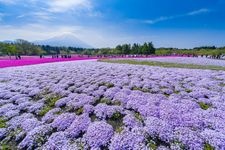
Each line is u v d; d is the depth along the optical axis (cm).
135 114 921
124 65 3147
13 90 1566
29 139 765
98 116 941
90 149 672
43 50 14100
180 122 779
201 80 1669
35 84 1703
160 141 691
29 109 1103
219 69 2645
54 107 1152
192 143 635
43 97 1335
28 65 3644
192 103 1006
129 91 1327
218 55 6606
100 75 2091
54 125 865
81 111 1020
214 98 1102
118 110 969
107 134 741
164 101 1041
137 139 683
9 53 10012
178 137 673
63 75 2138
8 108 1121
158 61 4300
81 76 2034
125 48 10762
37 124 892
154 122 772
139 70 2411
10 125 916
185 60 4700
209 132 689
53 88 1519
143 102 1040
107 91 1339
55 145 706
